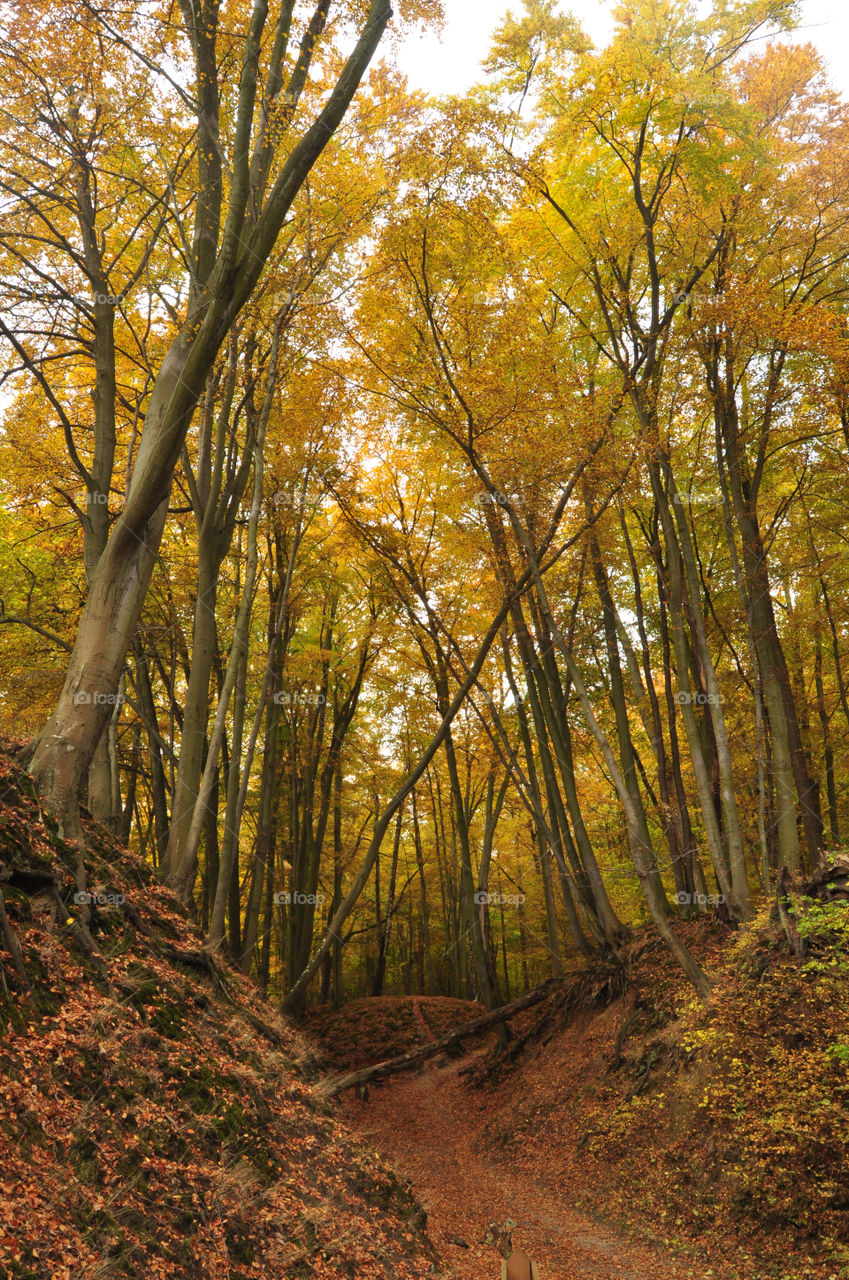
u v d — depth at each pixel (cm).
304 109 1209
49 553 1619
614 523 1630
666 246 1392
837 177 1295
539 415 1223
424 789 2925
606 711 2122
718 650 1855
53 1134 450
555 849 1720
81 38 897
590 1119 1338
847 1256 752
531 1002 1944
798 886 1177
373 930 3462
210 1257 466
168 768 2255
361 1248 618
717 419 1488
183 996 714
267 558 1973
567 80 1305
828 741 2030
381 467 2002
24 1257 364
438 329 1267
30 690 1486
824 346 1136
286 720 2411
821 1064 942
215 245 1045
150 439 841
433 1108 1897
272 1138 659
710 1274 837
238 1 971
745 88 1403
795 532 1755
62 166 1098
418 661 2256
